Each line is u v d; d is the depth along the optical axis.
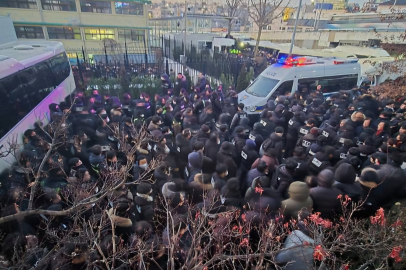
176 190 3.88
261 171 4.49
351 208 3.66
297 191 3.64
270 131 6.88
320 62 10.30
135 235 2.96
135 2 23.62
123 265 2.58
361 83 11.45
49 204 3.72
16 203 3.48
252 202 3.68
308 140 5.96
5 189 4.29
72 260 2.64
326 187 3.83
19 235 3.21
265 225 3.18
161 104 8.79
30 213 2.46
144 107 8.23
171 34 25.72
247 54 19.70
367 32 19.05
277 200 3.69
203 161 4.79
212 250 2.89
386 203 4.16
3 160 4.87
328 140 6.23
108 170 4.13
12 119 5.58
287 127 7.41
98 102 8.14
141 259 2.17
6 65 5.79
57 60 9.75
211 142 5.72
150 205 3.83
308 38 25.86
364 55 14.31
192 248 2.30
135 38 25.08
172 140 6.53
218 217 3.21
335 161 5.13
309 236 2.93
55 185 4.20
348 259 3.09
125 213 3.49
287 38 28.09
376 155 4.68
